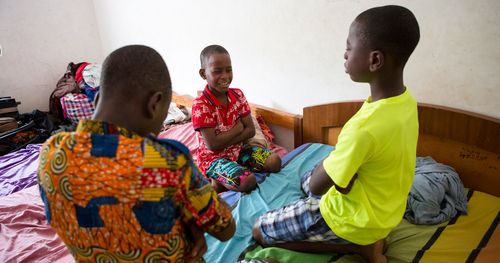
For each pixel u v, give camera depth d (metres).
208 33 2.34
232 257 1.15
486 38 1.18
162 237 0.54
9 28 3.14
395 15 0.75
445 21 1.26
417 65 1.40
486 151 1.29
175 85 2.98
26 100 3.44
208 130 1.62
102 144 0.50
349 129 0.85
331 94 1.75
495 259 1.02
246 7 1.97
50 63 3.48
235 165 1.62
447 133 1.37
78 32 3.57
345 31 1.56
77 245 0.56
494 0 1.13
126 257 0.55
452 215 1.21
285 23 1.80
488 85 1.23
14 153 2.44
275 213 1.17
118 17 3.26
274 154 1.70
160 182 0.50
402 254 1.09
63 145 0.51
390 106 0.82
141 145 0.51
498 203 1.26
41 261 1.26
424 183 1.26
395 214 0.96
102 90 0.55
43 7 3.27
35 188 1.84
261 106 2.15
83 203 0.50
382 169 0.88
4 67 3.21
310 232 1.06
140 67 0.53
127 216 0.51
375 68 0.80
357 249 1.07
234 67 2.25
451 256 1.05
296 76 1.88
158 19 2.76
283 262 1.10
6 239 1.39
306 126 1.87
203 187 0.58
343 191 0.90
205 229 0.62
